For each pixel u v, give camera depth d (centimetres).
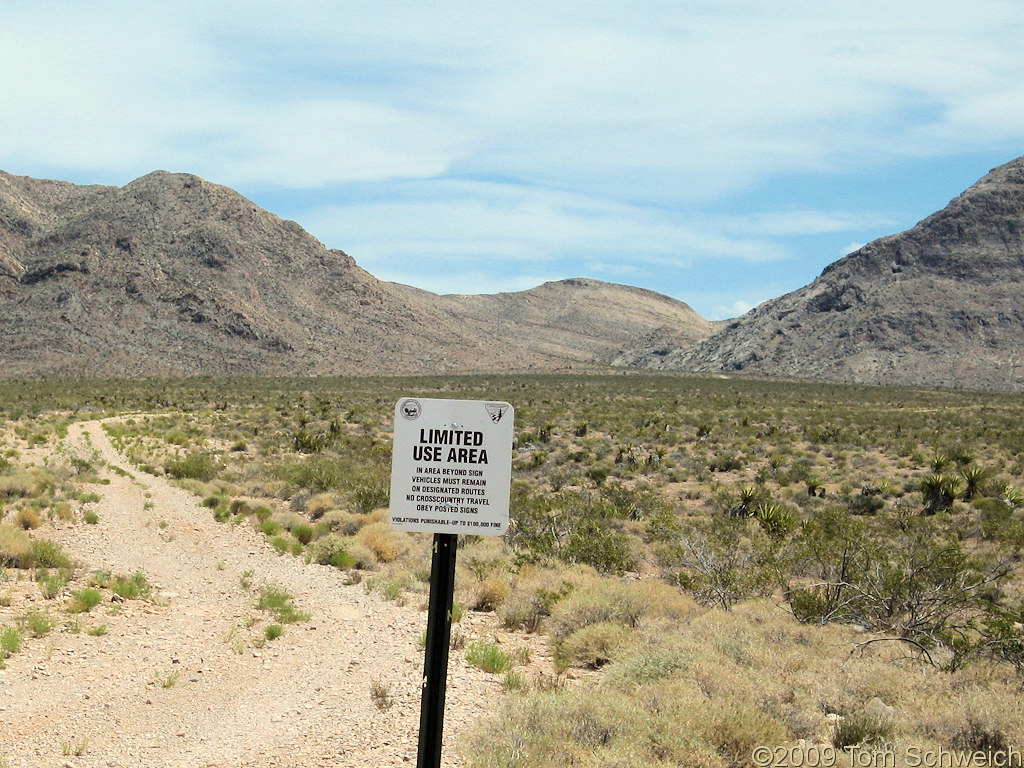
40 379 13188
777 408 8956
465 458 609
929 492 3519
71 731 788
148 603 1359
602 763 680
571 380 14112
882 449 5719
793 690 926
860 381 18175
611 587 1375
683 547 1844
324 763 725
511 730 746
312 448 4803
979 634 1260
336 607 1395
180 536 2025
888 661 1098
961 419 7806
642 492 3631
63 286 17300
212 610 1346
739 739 758
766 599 1511
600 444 5653
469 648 1106
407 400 610
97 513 2245
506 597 1445
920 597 1334
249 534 2128
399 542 1989
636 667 961
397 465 609
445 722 827
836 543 1716
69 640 1099
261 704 891
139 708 862
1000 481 3903
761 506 2959
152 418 6700
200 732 802
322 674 1009
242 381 13762
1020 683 979
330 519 2352
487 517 607
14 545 1537
